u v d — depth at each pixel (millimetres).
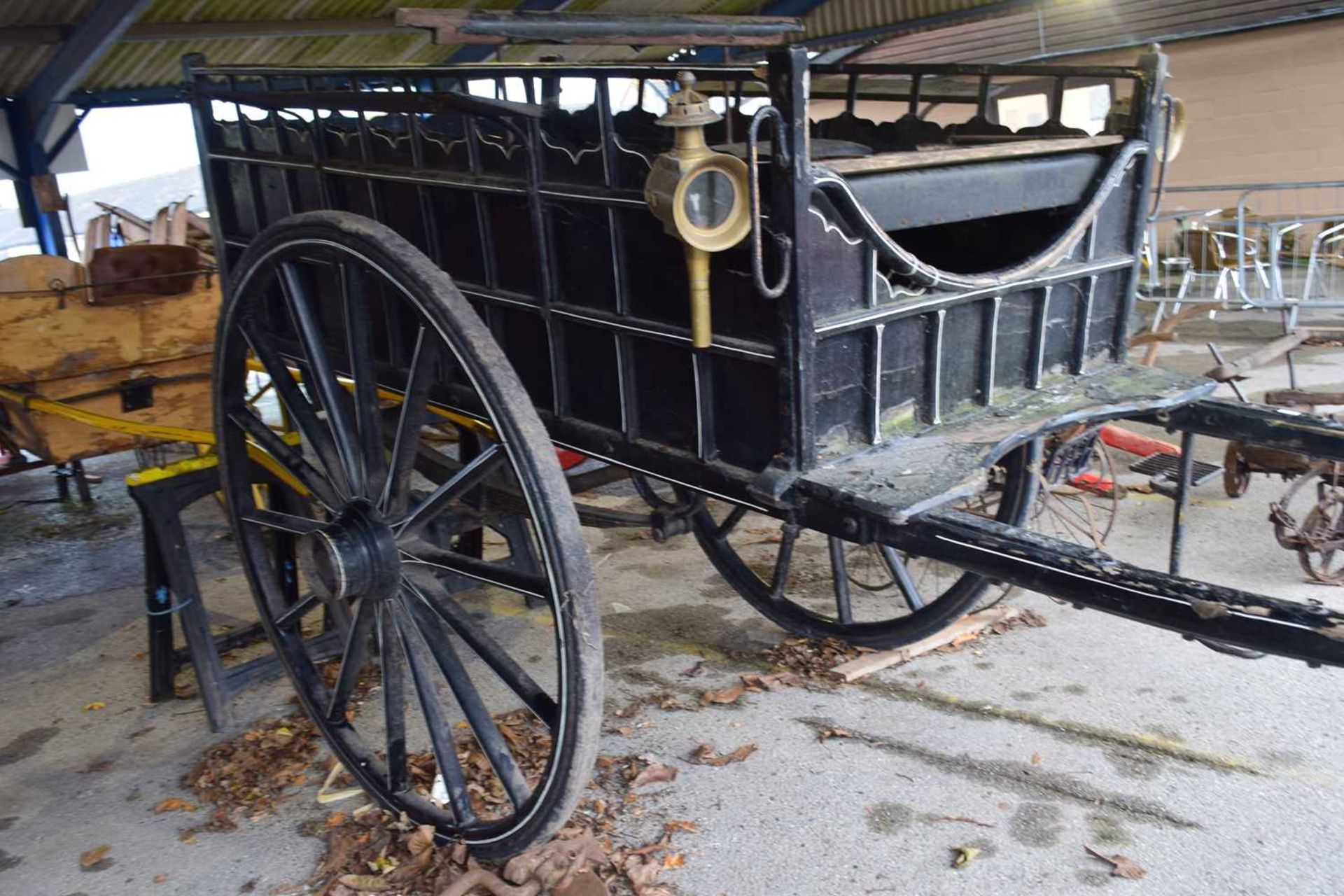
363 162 2969
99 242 6359
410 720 3449
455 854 2682
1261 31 10469
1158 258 10578
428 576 2645
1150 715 3260
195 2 7609
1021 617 3887
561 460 4711
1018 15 10438
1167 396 2547
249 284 2822
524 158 2459
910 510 1869
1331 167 10445
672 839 2820
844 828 2836
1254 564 4250
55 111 8508
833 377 2119
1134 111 2742
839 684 3535
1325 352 7391
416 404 2490
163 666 3689
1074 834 2768
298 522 2889
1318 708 3242
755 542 4809
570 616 2207
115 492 6117
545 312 2518
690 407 2277
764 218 1993
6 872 2863
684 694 3549
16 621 4461
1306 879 2568
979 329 2418
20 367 3834
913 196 2271
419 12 2258
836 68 3654
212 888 2762
